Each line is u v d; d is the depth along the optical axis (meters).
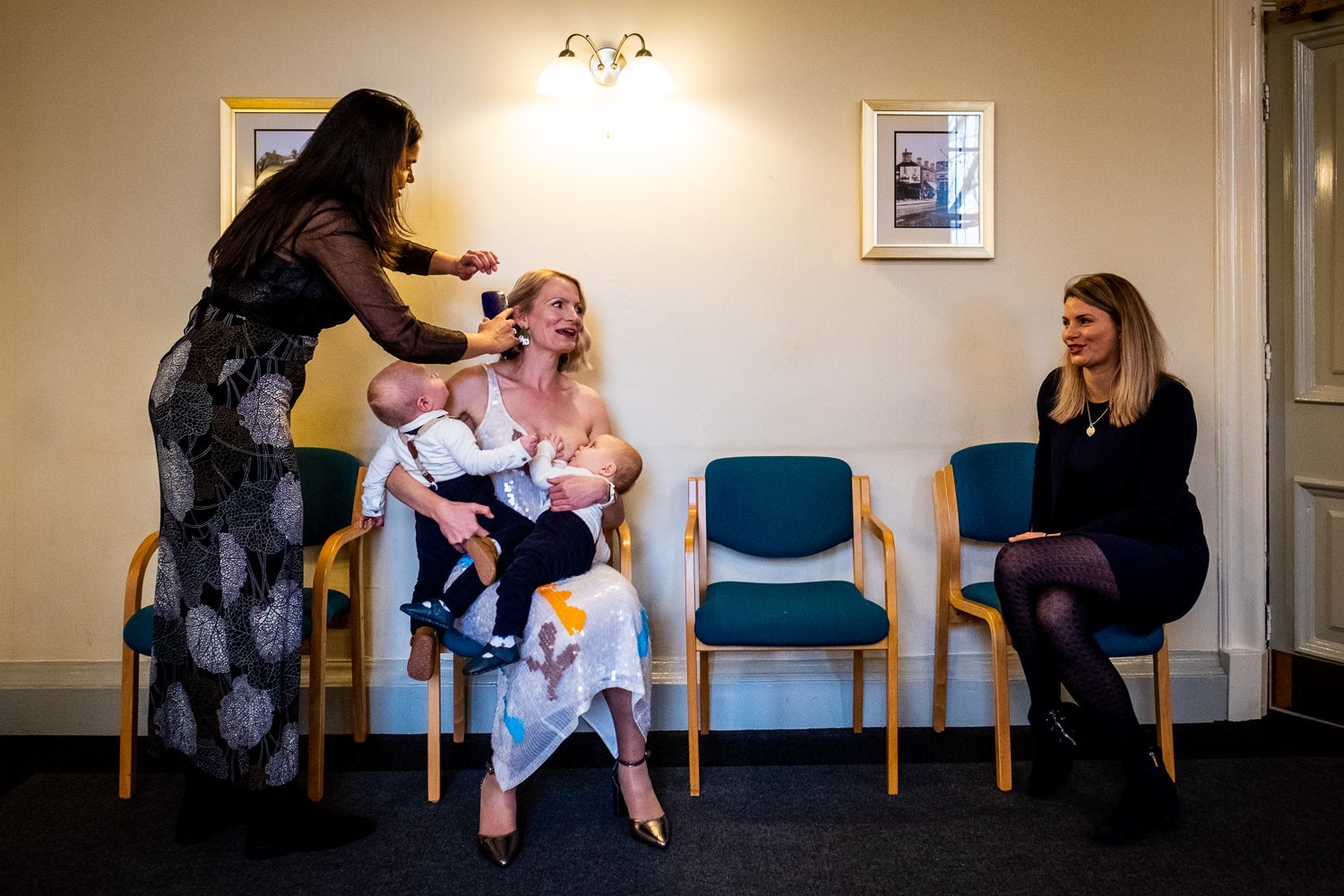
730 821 2.39
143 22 2.98
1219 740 2.92
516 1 3.02
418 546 2.43
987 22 3.09
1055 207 3.12
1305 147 3.09
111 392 3.02
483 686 3.02
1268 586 3.15
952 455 3.06
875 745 2.92
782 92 3.07
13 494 3.02
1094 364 2.51
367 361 3.03
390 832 2.34
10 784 2.64
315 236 2.09
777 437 3.11
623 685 2.25
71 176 2.99
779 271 3.09
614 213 3.06
